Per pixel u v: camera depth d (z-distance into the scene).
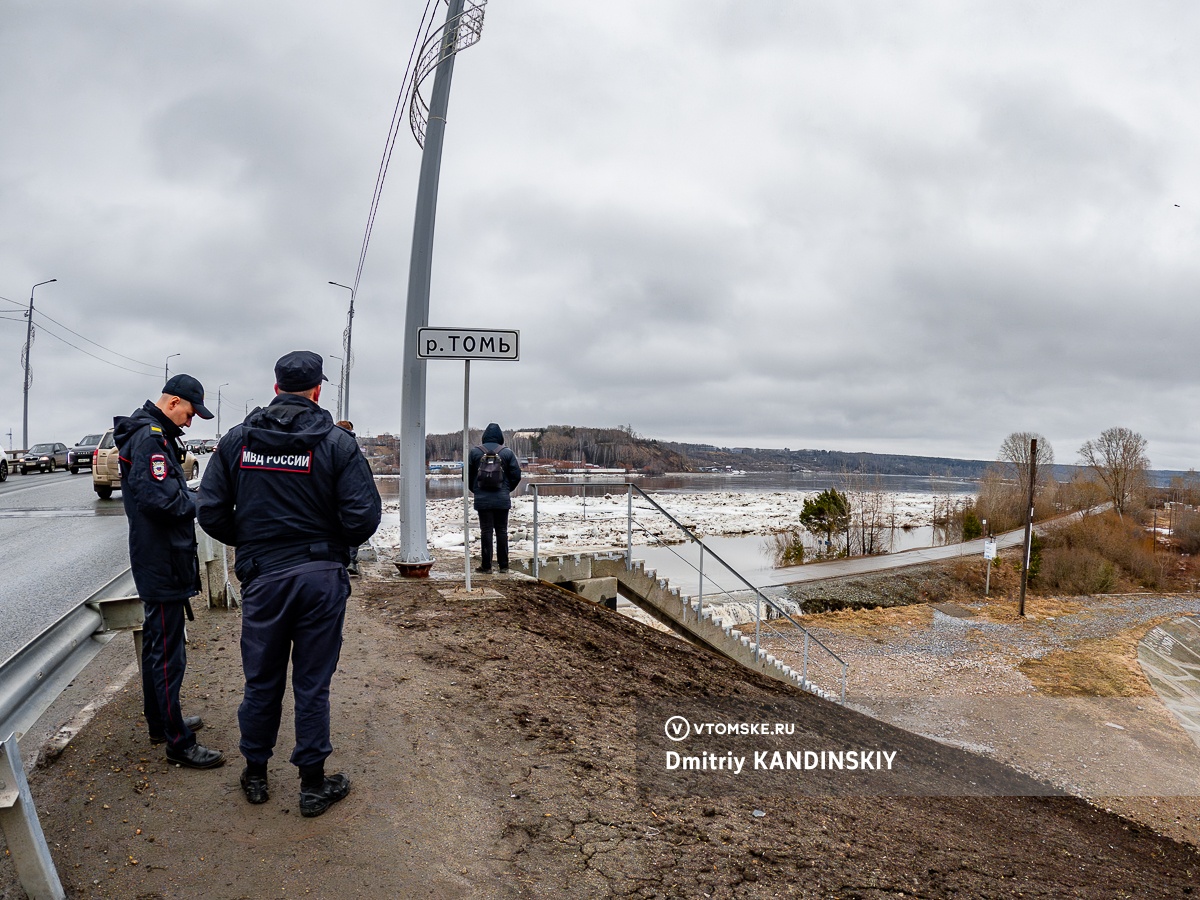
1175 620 42.50
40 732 4.50
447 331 8.66
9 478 33.72
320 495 3.51
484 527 10.98
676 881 3.42
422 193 10.20
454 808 3.80
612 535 58.62
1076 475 104.75
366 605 8.19
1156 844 11.81
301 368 3.62
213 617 7.24
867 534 68.19
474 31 9.80
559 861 3.44
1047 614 43.53
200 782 3.81
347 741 4.45
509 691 5.74
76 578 9.59
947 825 6.38
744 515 95.62
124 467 3.65
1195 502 109.00
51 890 2.73
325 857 3.24
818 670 27.62
